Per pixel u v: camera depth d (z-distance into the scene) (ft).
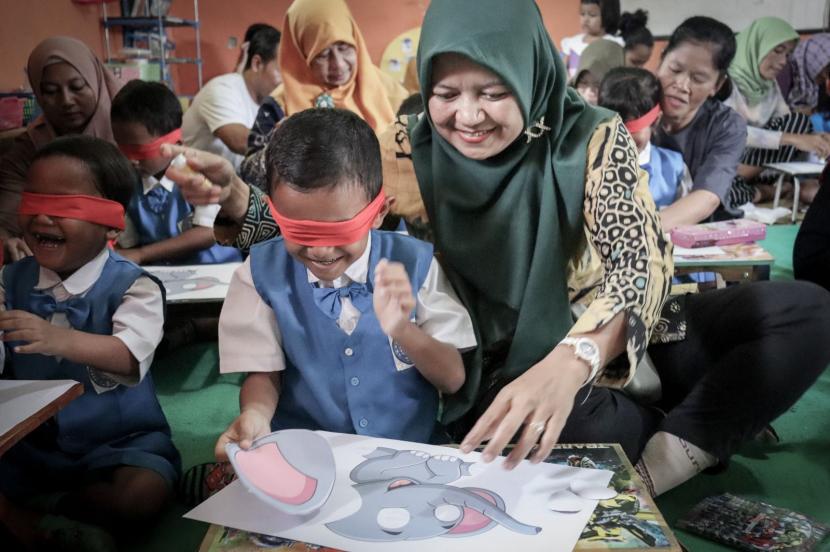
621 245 4.46
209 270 8.76
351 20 11.74
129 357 5.10
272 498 3.36
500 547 3.18
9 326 4.53
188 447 6.72
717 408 5.13
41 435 5.32
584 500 3.53
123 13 17.80
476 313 5.17
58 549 4.70
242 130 12.35
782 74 18.95
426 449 4.04
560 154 4.72
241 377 8.39
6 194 9.21
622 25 20.35
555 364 3.84
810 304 5.19
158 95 8.60
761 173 17.13
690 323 5.67
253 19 21.39
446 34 4.22
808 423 6.89
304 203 3.90
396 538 3.25
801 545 4.83
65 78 9.24
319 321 4.51
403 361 4.59
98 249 5.28
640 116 9.05
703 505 5.39
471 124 4.35
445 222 4.99
